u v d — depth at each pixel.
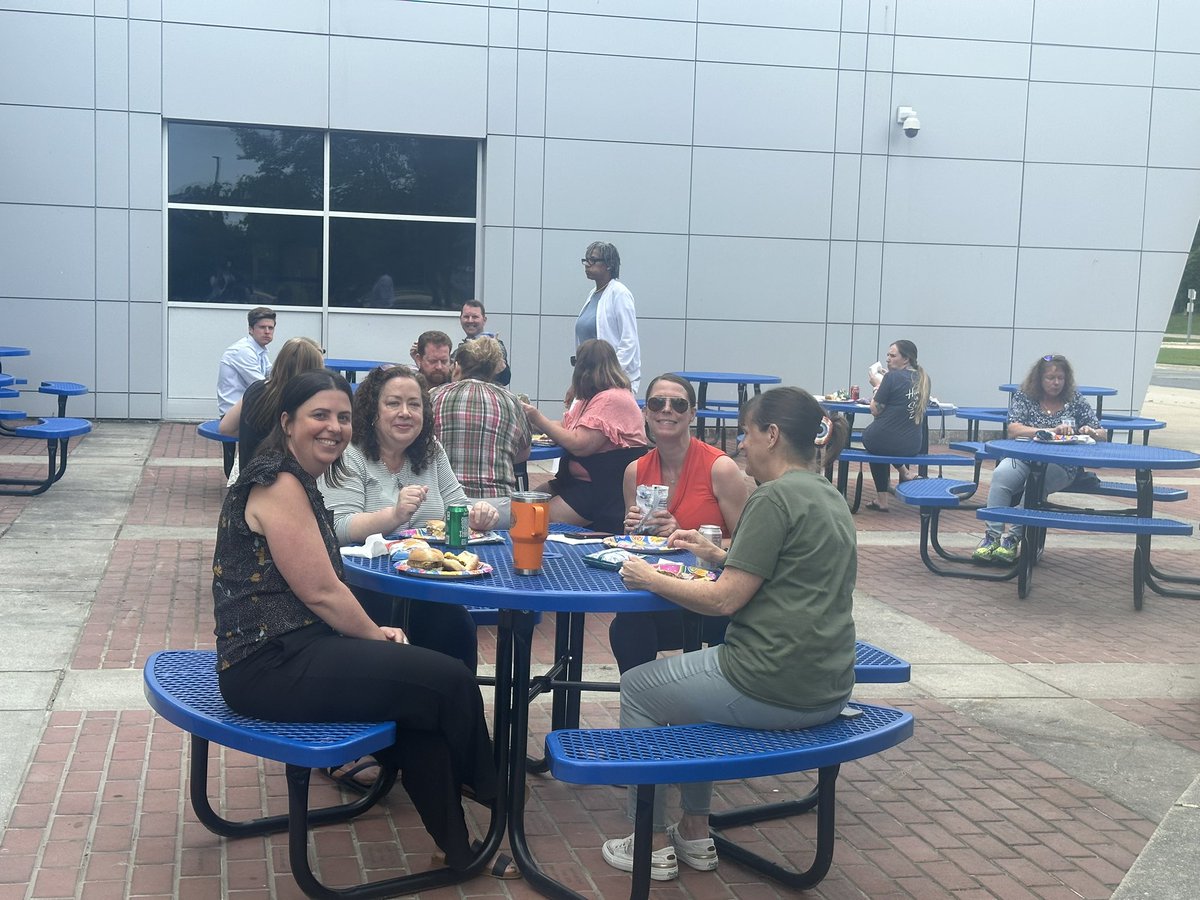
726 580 3.45
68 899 3.34
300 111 14.59
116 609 6.42
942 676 5.84
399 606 4.48
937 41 15.78
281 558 3.31
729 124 15.45
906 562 8.67
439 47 14.77
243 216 14.73
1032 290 16.42
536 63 14.98
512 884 3.58
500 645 3.71
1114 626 6.98
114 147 14.27
